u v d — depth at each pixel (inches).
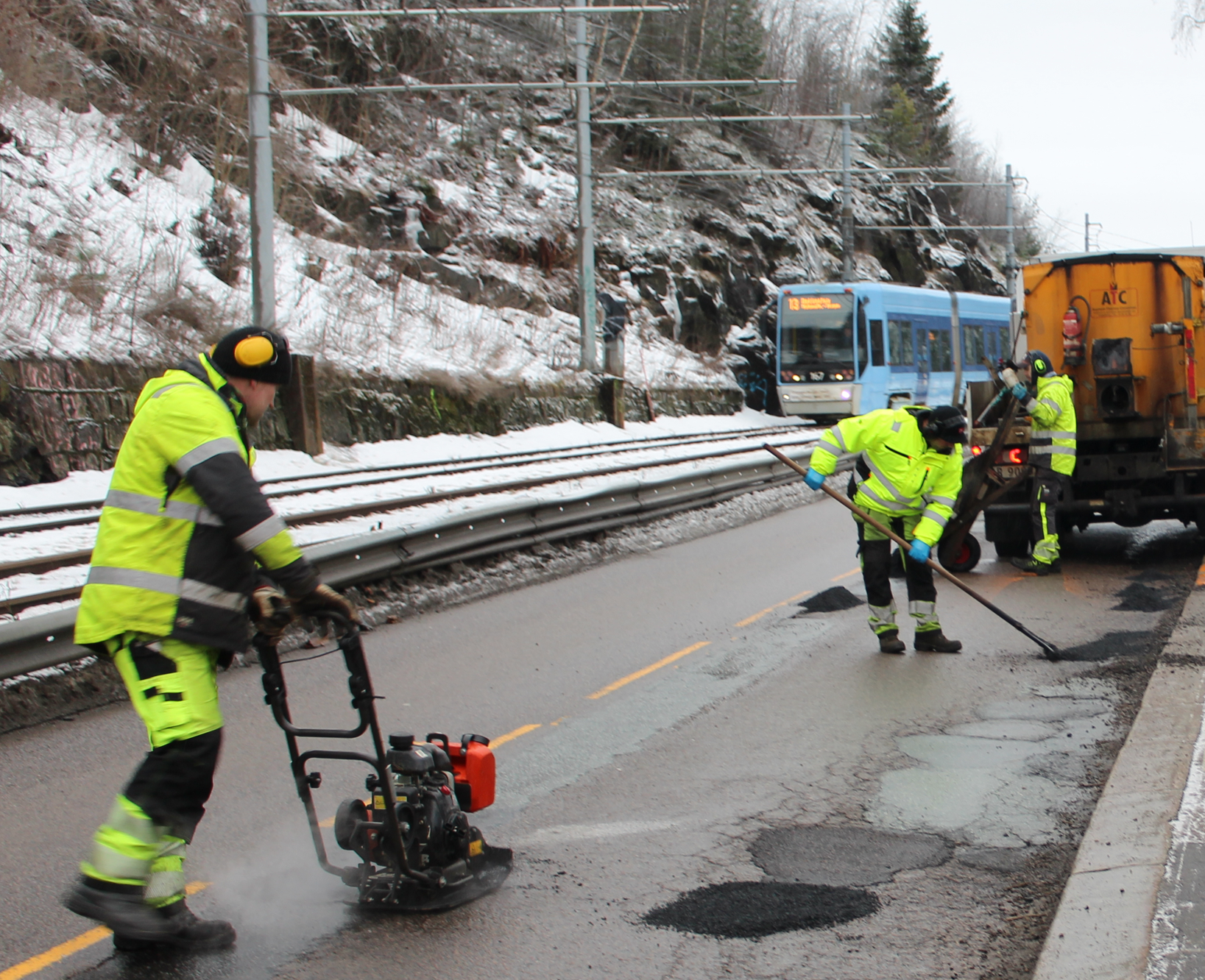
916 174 2559.1
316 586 143.7
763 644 327.9
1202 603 345.7
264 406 150.6
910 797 202.1
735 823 192.4
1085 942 135.3
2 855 183.8
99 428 628.7
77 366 627.5
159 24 1053.2
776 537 566.3
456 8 711.1
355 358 877.8
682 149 1800.0
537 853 181.3
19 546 439.8
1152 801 178.4
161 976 142.4
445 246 1254.3
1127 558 461.1
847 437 310.2
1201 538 479.8
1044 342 486.9
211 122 1055.0
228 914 159.8
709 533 598.5
